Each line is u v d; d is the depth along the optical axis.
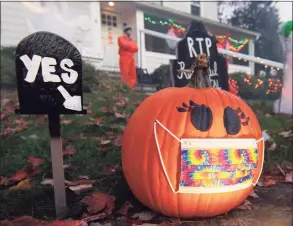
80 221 1.76
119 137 3.49
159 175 1.83
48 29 11.16
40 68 1.81
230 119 1.87
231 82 10.08
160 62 14.40
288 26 6.02
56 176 1.93
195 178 1.75
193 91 2.00
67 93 1.86
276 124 4.90
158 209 1.94
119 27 14.08
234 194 1.87
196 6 17.41
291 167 3.03
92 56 12.11
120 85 8.12
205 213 1.90
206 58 2.10
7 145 3.28
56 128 1.90
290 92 6.17
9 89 7.64
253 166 1.87
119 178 2.57
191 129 1.82
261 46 18.12
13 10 10.53
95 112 4.79
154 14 14.38
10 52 8.94
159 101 1.98
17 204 2.12
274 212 2.11
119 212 1.99
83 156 2.95
